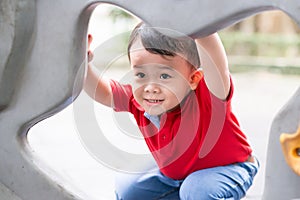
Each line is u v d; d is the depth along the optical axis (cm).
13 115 138
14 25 131
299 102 111
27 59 134
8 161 140
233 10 112
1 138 140
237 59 739
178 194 162
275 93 574
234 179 151
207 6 114
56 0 129
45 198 138
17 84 136
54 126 372
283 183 114
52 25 131
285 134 112
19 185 139
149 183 160
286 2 108
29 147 142
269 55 772
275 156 115
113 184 240
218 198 147
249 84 631
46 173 138
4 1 131
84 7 126
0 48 133
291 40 784
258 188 197
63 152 304
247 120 411
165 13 117
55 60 131
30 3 131
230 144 153
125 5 121
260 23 855
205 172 152
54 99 133
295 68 709
